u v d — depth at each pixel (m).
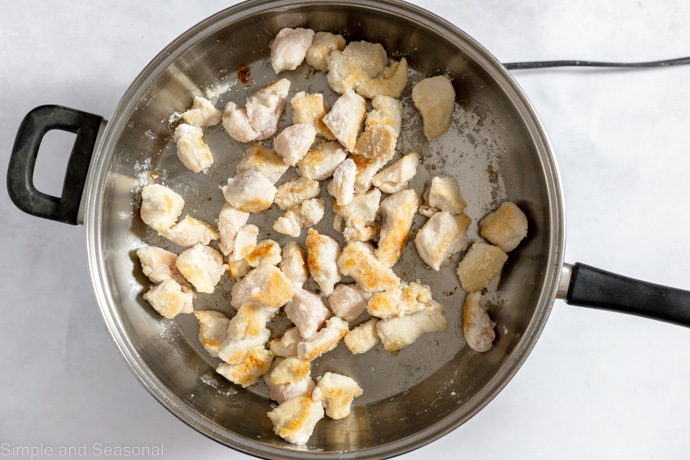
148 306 0.63
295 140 0.60
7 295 0.66
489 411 0.66
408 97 0.63
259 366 0.62
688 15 0.65
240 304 0.62
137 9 0.66
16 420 0.66
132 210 0.63
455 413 0.57
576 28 0.65
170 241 0.64
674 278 0.65
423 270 0.63
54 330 0.66
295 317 0.62
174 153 0.64
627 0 0.65
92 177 0.58
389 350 0.63
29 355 0.66
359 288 0.62
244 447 0.58
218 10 0.66
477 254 0.61
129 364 0.59
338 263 0.62
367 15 0.59
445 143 0.63
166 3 0.66
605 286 0.56
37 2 0.66
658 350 0.66
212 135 0.63
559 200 0.56
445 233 0.61
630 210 0.66
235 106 0.62
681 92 0.65
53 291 0.66
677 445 0.66
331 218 0.63
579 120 0.66
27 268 0.66
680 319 0.55
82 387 0.66
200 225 0.62
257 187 0.60
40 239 0.66
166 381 0.62
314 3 0.58
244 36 0.61
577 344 0.66
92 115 0.58
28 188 0.58
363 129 0.63
